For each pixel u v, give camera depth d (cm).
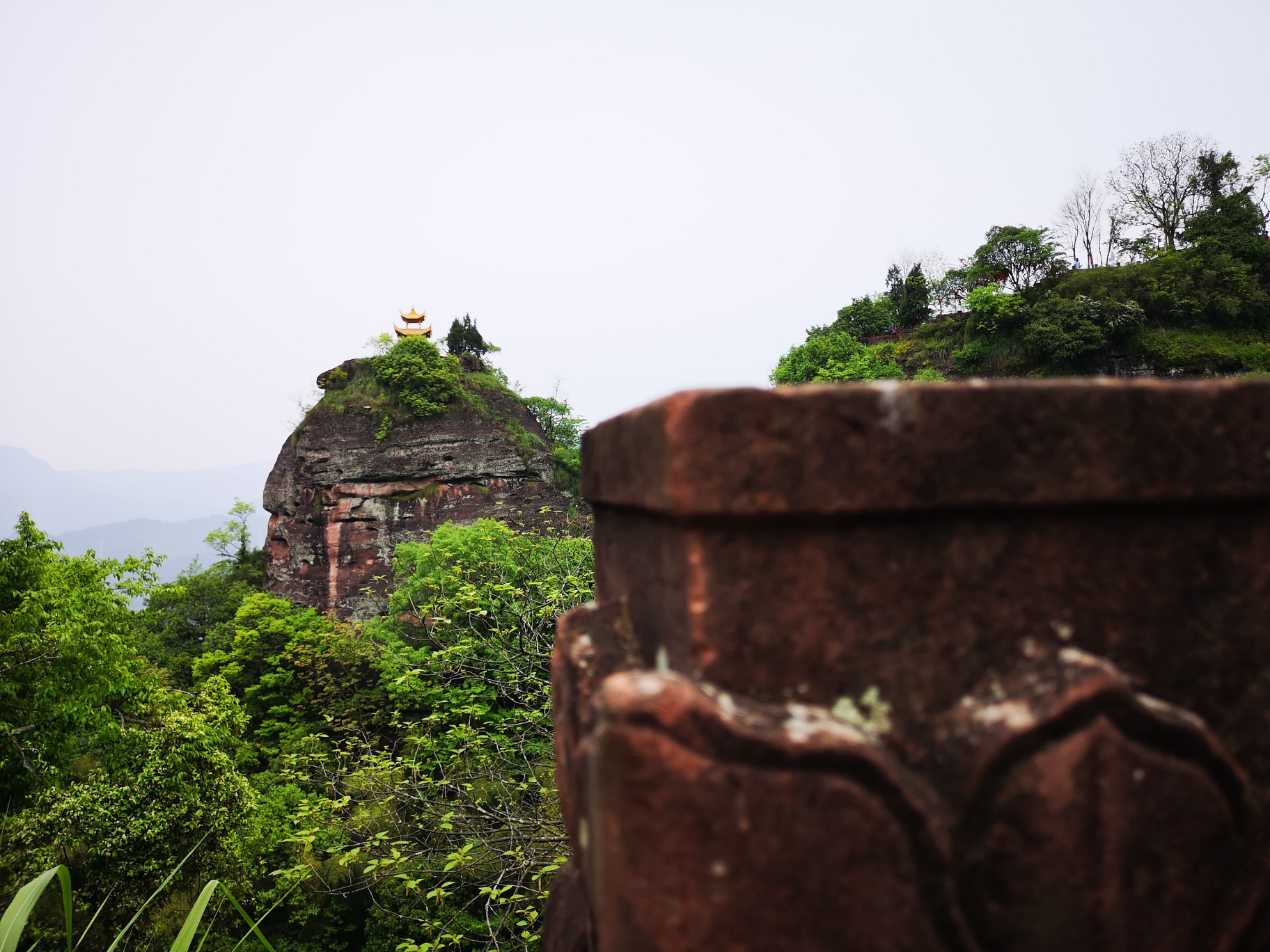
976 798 80
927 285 3288
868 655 83
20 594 886
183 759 873
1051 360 2423
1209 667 90
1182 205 2984
